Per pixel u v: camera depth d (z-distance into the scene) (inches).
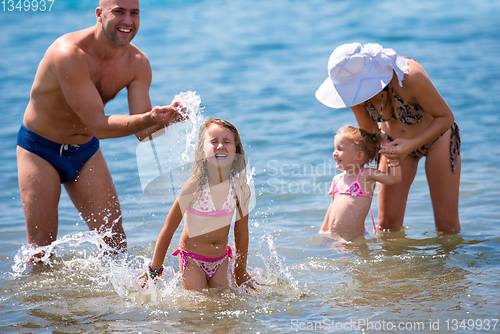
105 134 284.2
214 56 1263.5
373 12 2039.9
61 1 2298.2
